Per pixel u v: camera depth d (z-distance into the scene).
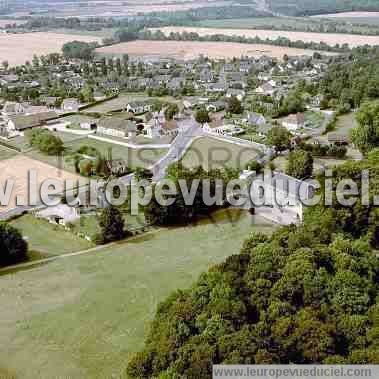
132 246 118.88
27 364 80.38
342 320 74.12
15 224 131.25
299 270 81.62
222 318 74.25
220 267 88.31
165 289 98.94
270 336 70.62
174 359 70.69
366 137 174.88
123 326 88.44
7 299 97.94
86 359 80.94
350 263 84.62
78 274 106.38
